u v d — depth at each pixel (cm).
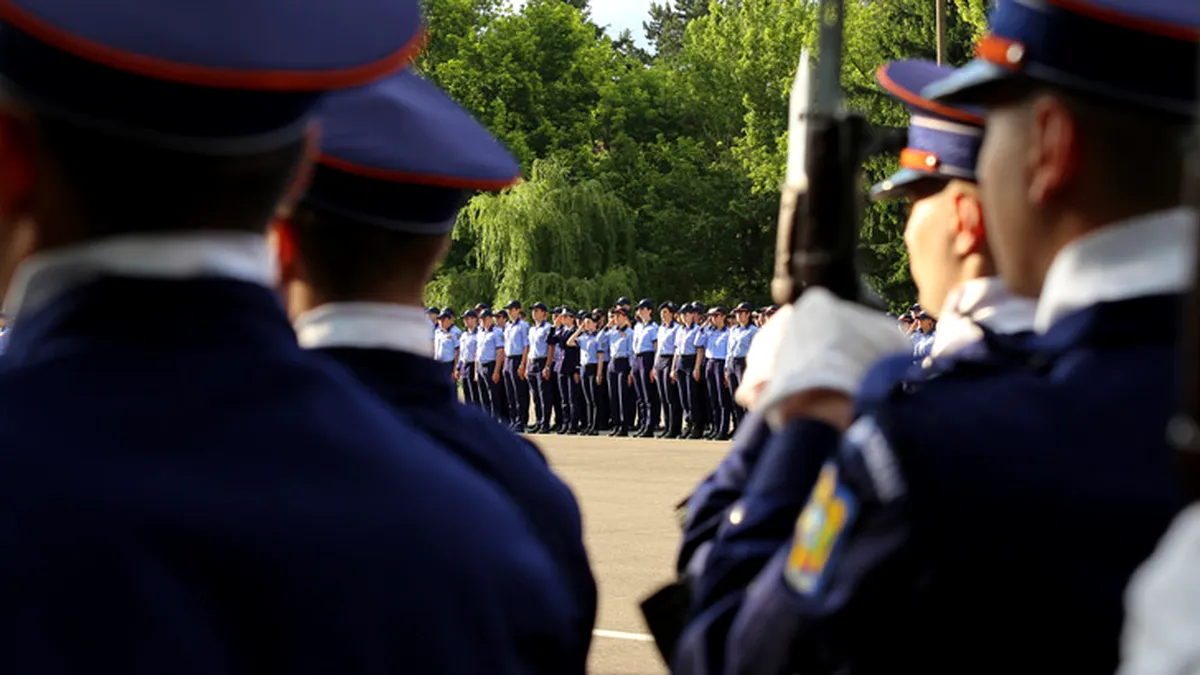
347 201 253
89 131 154
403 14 166
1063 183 187
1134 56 180
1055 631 172
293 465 158
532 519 264
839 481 184
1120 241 186
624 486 1698
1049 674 173
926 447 176
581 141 6297
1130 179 185
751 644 196
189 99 153
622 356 2850
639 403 2838
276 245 260
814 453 214
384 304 260
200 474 152
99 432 150
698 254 6156
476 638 165
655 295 5622
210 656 147
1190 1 181
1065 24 183
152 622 144
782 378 217
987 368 189
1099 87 182
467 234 5331
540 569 176
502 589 169
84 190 157
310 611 153
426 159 254
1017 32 189
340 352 254
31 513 143
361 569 157
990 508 173
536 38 6259
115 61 149
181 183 157
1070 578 171
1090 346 184
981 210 262
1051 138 188
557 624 177
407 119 259
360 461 163
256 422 158
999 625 173
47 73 153
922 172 269
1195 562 111
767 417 239
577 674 196
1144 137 184
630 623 888
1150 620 113
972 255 262
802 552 189
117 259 158
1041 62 186
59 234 159
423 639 160
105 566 144
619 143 6306
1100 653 170
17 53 154
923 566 174
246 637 150
